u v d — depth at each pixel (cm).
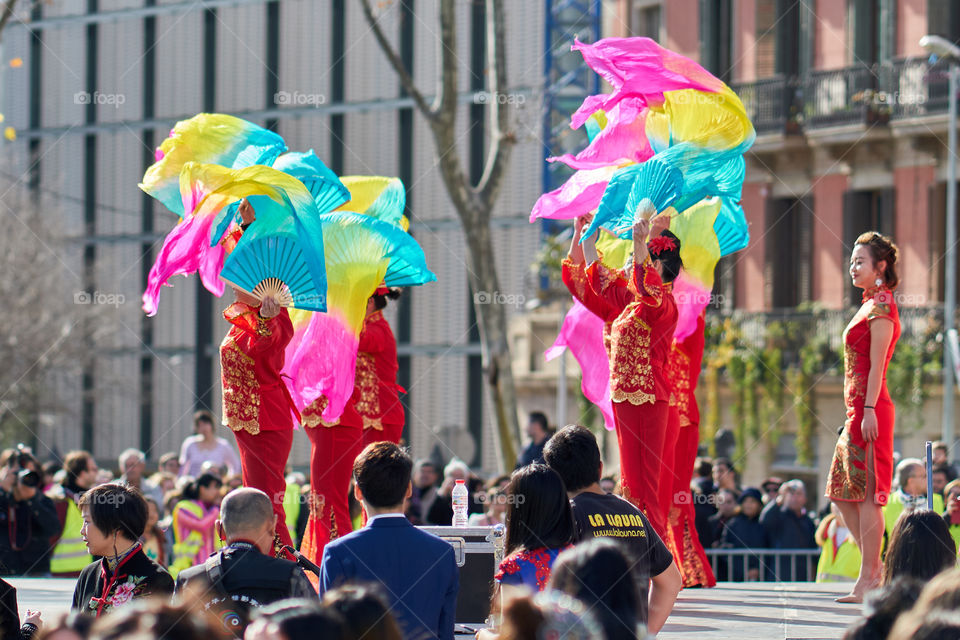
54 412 5166
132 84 5472
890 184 3647
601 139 1259
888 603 680
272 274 1129
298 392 1216
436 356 4788
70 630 611
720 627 1057
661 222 1163
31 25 5662
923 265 3581
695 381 1291
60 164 5603
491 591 1062
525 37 4409
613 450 3931
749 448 3775
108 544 919
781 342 3769
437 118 2619
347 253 1210
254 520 829
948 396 3238
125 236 5453
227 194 1125
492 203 2669
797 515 1867
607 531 864
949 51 3091
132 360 5388
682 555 1285
